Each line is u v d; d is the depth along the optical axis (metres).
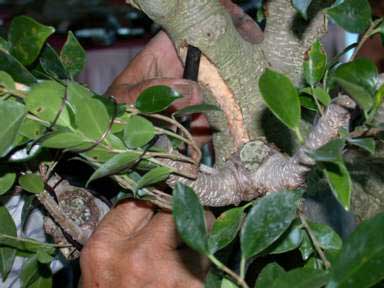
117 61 2.49
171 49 0.93
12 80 0.59
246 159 0.66
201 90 0.73
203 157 0.84
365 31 0.59
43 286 0.79
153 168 0.62
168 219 0.76
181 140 0.62
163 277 0.73
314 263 0.62
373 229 0.49
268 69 0.53
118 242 0.76
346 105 0.54
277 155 0.66
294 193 0.55
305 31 0.73
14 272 0.96
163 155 0.61
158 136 0.64
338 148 0.49
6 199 0.85
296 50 0.73
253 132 0.73
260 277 0.57
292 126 0.55
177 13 0.69
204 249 0.52
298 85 0.74
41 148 0.65
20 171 0.71
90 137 0.59
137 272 0.74
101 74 2.49
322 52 0.60
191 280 0.74
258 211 0.54
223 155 0.75
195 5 0.69
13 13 2.47
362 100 0.51
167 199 0.67
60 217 0.75
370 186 0.72
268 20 0.74
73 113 0.59
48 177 0.73
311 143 0.56
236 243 0.75
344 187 0.50
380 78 0.55
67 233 0.76
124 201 0.78
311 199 0.79
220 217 0.60
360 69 0.53
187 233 0.52
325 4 0.72
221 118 0.74
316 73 0.60
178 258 0.75
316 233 0.62
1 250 0.75
